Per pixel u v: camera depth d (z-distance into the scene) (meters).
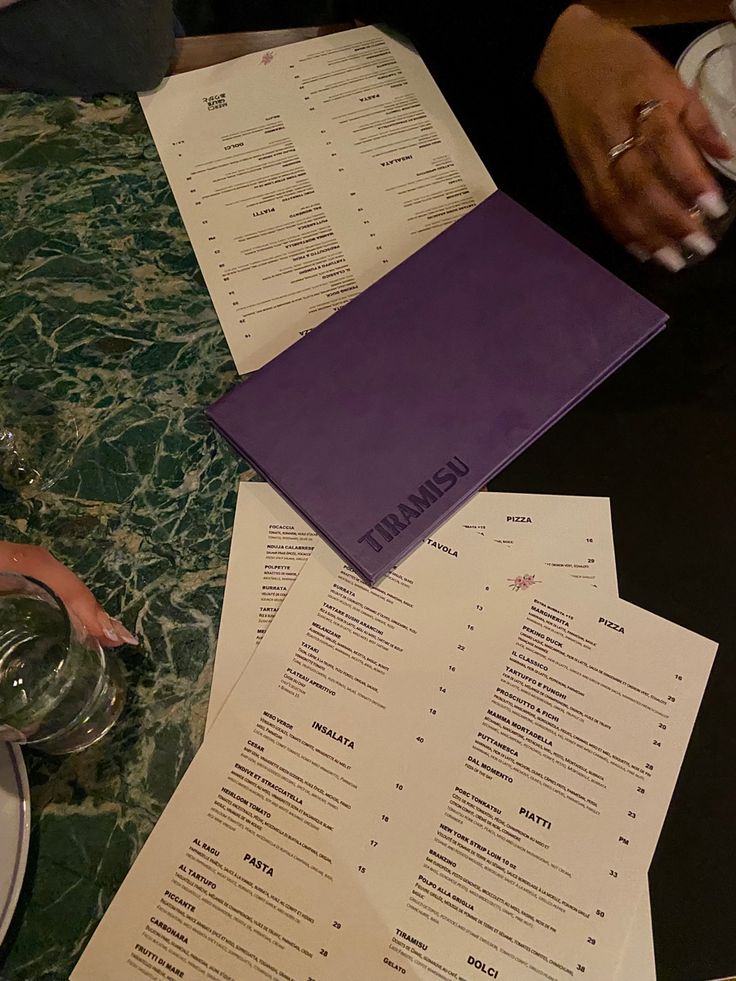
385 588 0.54
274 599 0.54
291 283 0.64
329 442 0.57
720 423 0.58
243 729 0.50
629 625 0.52
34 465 0.58
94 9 0.65
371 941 0.45
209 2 1.01
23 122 0.72
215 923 0.45
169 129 0.71
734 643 0.51
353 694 0.51
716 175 0.61
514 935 0.44
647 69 0.62
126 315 0.64
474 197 0.67
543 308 0.60
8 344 0.63
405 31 0.75
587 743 0.49
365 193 0.67
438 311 0.60
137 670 0.52
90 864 0.47
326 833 0.47
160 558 0.55
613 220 0.63
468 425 0.57
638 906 0.45
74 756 0.50
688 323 0.61
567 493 0.56
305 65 0.74
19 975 0.45
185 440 0.59
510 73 0.71
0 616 0.50
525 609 0.53
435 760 0.49
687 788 0.48
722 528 0.55
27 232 0.67
